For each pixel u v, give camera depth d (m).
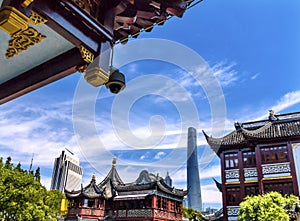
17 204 20.17
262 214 16.39
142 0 3.54
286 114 24.81
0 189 20.34
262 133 23.59
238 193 23.19
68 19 3.25
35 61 4.38
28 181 21.88
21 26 2.83
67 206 26.58
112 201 25.62
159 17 3.61
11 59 4.37
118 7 3.60
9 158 24.33
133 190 24.77
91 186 26.77
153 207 22.75
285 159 22.08
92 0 3.61
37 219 21.02
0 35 3.89
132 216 23.72
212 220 22.88
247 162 23.62
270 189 21.84
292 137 22.28
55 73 4.17
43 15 3.02
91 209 25.59
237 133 25.69
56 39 3.86
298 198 19.05
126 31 3.95
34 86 4.46
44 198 23.44
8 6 2.77
